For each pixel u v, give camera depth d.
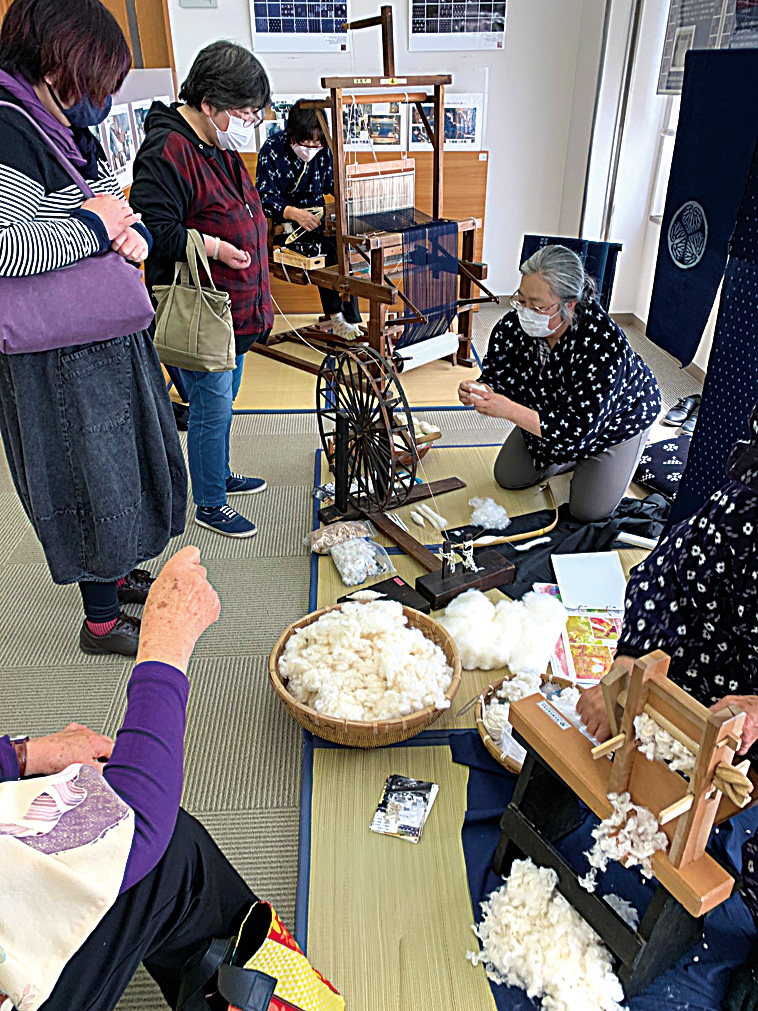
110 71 1.40
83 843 0.68
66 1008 0.80
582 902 1.26
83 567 1.79
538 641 1.91
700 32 3.27
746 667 1.20
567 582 2.19
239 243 2.19
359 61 4.05
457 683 1.66
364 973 1.28
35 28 1.30
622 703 1.07
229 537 2.51
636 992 1.24
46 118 1.38
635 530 2.43
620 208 4.14
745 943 1.32
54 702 1.88
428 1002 1.24
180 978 1.04
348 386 2.40
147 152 2.01
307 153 3.55
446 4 3.92
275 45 3.97
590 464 2.42
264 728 1.80
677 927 1.18
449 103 4.16
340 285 3.38
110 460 1.66
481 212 4.44
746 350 1.90
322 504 2.64
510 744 1.61
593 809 1.16
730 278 1.90
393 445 2.55
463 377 3.77
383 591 2.10
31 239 1.35
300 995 1.03
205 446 2.38
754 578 1.11
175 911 0.94
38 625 2.15
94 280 1.48
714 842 1.46
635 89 3.82
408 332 3.51
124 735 0.82
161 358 2.19
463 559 2.23
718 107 1.85
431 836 1.51
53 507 1.68
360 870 1.45
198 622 0.93
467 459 2.94
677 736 0.99
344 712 1.60
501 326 2.45
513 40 4.05
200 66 1.96
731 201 1.88
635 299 4.43
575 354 2.24
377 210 3.45
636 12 3.61
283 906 1.41
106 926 0.84
